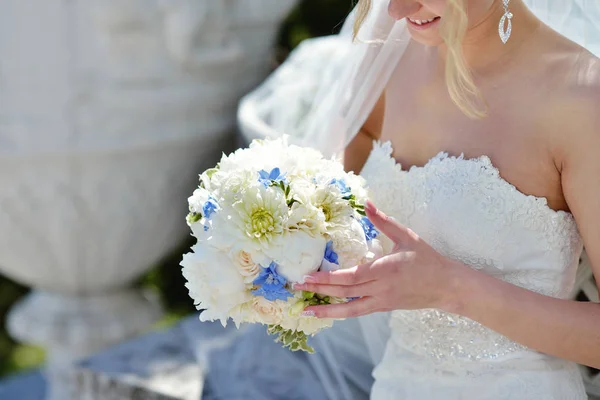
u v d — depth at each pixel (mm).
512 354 1712
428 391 1774
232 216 1447
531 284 1659
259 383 2537
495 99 1657
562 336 1550
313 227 1467
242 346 2756
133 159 3277
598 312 1550
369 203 1482
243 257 1459
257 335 2770
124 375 2664
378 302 1485
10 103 3152
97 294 3744
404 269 1474
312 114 2672
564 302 1560
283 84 3018
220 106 3410
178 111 3285
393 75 1916
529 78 1622
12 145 3168
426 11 1555
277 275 1448
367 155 2133
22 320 3773
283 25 4062
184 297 4617
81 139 3186
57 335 3684
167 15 3158
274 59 3676
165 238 3594
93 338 3711
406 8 1542
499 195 1641
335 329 2289
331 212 1501
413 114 1817
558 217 1639
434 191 1697
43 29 3102
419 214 1719
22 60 3121
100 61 3154
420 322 1774
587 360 1572
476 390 1725
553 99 1582
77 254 3469
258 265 1457
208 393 2541
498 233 1641
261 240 1434
